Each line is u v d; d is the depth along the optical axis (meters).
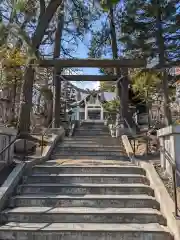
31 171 7.75
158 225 5.42
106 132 17.33
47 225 5.40
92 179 7.23
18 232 5.13
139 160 8.71
